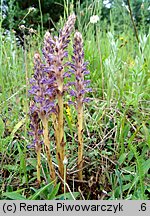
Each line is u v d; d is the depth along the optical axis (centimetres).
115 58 57
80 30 69
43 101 31
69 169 38
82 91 32
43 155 40
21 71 65
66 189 35
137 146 43
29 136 44
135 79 54
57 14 199
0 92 60
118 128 44
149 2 101
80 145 34
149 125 46
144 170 37
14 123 48
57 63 31
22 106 56
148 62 61
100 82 60
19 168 39
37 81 31
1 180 38
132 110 50
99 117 49
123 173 39
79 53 32
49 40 31
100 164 41
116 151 42
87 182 37
